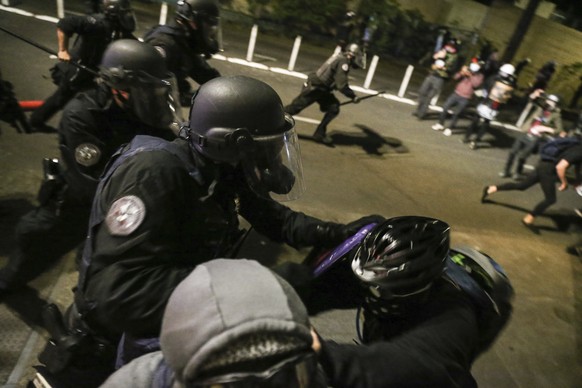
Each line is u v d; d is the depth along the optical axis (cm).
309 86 611
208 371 61
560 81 1593
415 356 110
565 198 732
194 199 134
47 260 297
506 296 148
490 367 329
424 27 1574
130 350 131
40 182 387
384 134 782
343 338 293
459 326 121
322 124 646
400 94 1063
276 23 1486
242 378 59
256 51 1126
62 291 282
